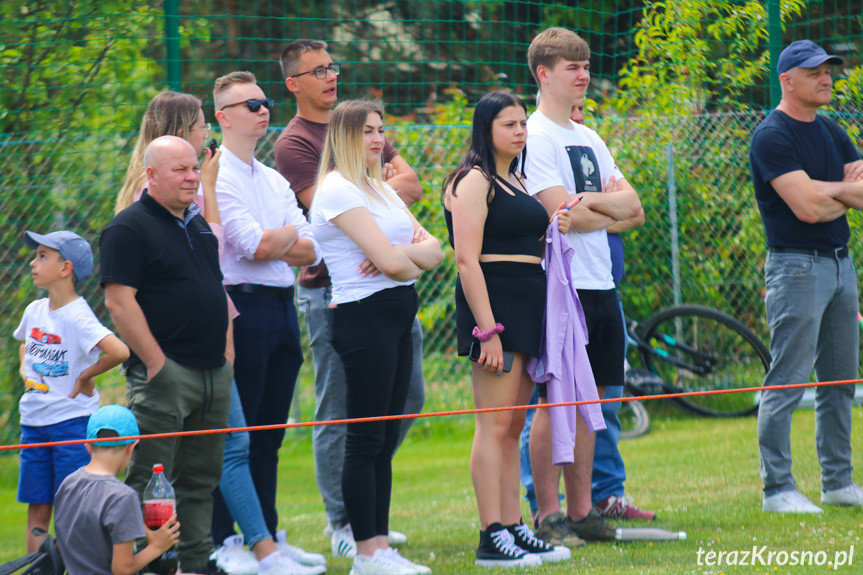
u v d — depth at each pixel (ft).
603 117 101.04
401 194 62.28
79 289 79.46
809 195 55.52
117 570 39.70
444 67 124.06
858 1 99.09
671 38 98.78
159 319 43.27
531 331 49.21
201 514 45.68
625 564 47.96
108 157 80.59
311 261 53.21
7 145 79.82
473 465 49.83
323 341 57.00
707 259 96.02
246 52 115.55
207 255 45.37
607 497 58.70
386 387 47.60
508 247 49.47
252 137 52.95
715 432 85.20
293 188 59.62
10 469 76.74
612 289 54.85
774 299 58.18
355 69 117.08
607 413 59.16
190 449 45.16
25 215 79.56
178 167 43.16
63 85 86.28
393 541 55.47
